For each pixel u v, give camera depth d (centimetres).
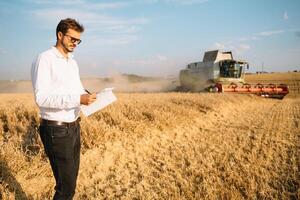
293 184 529
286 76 6575
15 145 579
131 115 947
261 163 639
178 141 810
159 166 604
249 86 2625
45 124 314
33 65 310
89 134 671
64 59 317
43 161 536
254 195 478
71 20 310
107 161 598
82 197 460
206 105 1434
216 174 564
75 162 346
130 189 488
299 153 728
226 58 2894
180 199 455
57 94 298
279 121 1250
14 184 445
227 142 823
